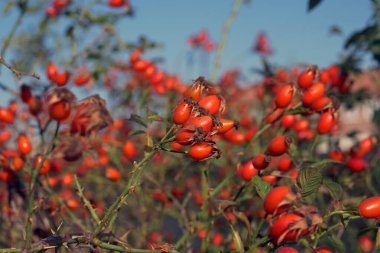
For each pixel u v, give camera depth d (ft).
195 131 1.70
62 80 2.27
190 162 2.69
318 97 2.04
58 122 2.12
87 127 2.16
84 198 1.91
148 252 1.68
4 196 2.59
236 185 2.18
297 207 1.68
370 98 3.18
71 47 3.18
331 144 2.72
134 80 3.54
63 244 1.66
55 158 2.17
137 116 1.97
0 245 2.50
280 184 2.02
